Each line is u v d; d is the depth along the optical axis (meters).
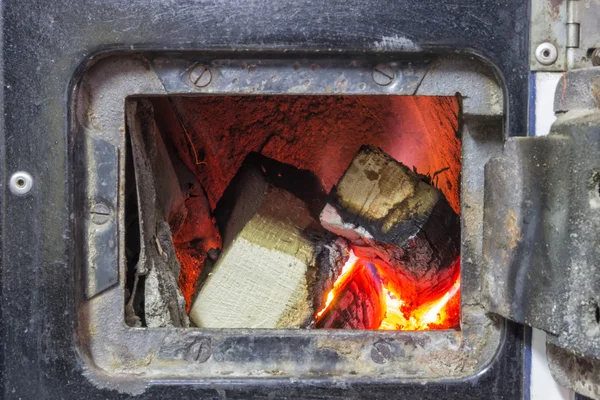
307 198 0.69
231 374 0.54
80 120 0.53
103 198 0.54
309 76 0.54
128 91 0.53
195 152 0.76
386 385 0.53
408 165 0.77
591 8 0.52
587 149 0.44
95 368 0.54
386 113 0.77
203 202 0.73
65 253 0.53
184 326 0.60
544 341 0.53
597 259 0.44
